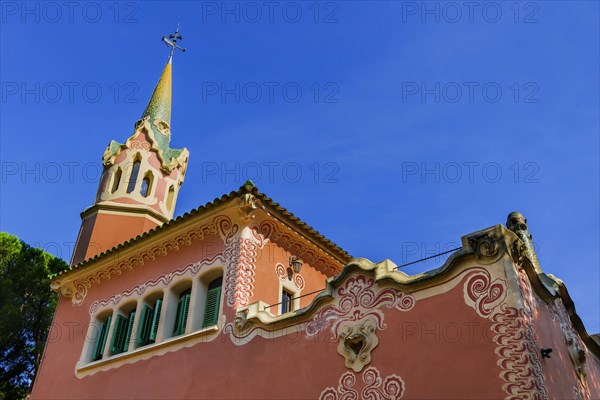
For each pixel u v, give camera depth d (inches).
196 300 537.6
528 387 305.3
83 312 667.4
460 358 338.0
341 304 417.7
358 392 373.1
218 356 478.9
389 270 405.4
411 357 359.9
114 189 848.3
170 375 507.8
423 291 377.4
